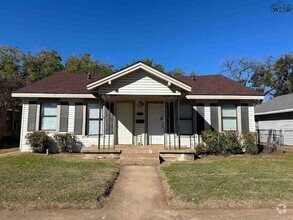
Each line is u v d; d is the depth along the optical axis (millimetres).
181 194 5840
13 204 5082
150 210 5051
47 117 13484
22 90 13273
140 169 9188
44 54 31734
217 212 4887
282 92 37344
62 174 7727
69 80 15477
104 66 35312
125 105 14078
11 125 21203
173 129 13672
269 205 5180
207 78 16672
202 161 10867
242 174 7910
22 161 10203
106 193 6121
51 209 4980
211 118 13828
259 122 23984
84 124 13469
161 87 11664
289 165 9648
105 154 11117
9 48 29109
